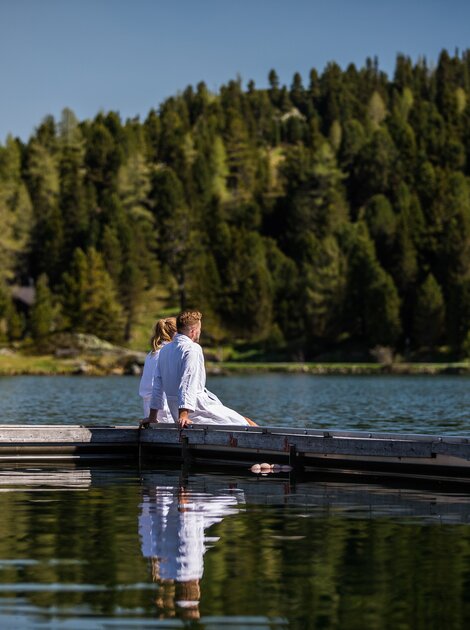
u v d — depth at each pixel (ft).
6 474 44.62
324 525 30.09
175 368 47.11
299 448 45.27
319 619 20.08
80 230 599.16
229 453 48.39
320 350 479.00
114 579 23.09
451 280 479.41
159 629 19.57
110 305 472.44
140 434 51.39
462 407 107.65
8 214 596.29
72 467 47.93
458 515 32.17
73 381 237.04
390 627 19.62
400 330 458.50
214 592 21.99
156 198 655.35
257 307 492.95
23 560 24.97
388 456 42.34
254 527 29.68
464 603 21.09
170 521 30.81
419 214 529.86
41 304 459.32
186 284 558.15
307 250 552.00
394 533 28.68
